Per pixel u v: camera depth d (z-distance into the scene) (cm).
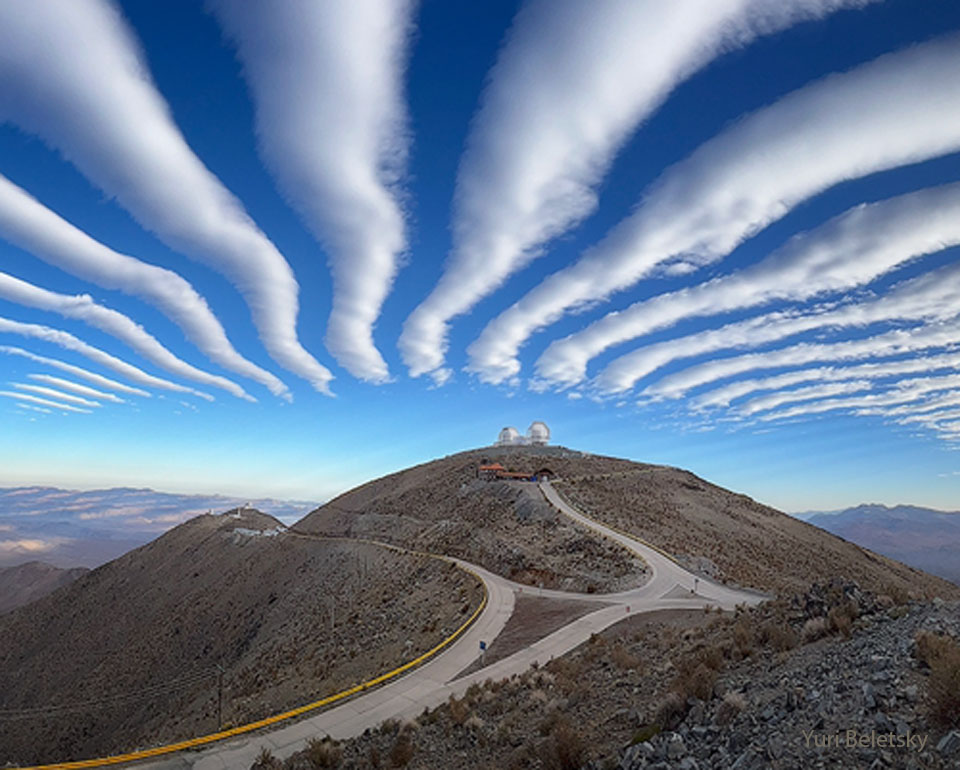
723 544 6669
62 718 8156
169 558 14238
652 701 1398
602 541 5597
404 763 1597
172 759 2000
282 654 5366
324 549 9688
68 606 13575
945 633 1117
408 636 4028
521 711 1745
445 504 9256
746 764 862
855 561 7950
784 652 1412
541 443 14800
